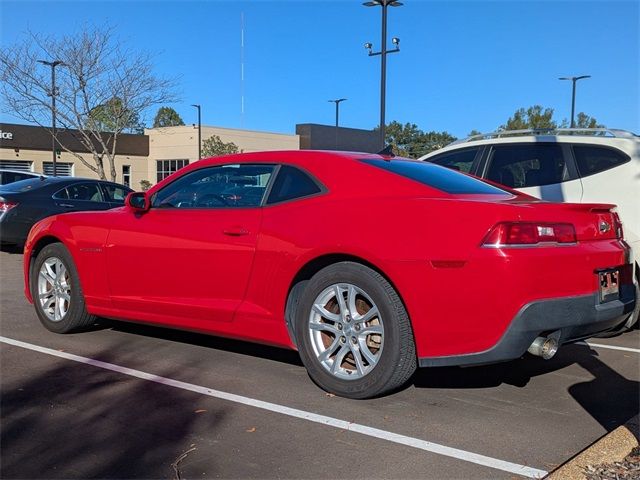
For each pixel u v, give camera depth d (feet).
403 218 13.70
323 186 15.37
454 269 12.90
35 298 20.83
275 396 14.80
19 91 94.43
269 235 15.39
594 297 13.55
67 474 10.99
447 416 13.67
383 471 11.10
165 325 17.72
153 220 17.79
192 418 13.44
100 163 101.86
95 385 15.53
